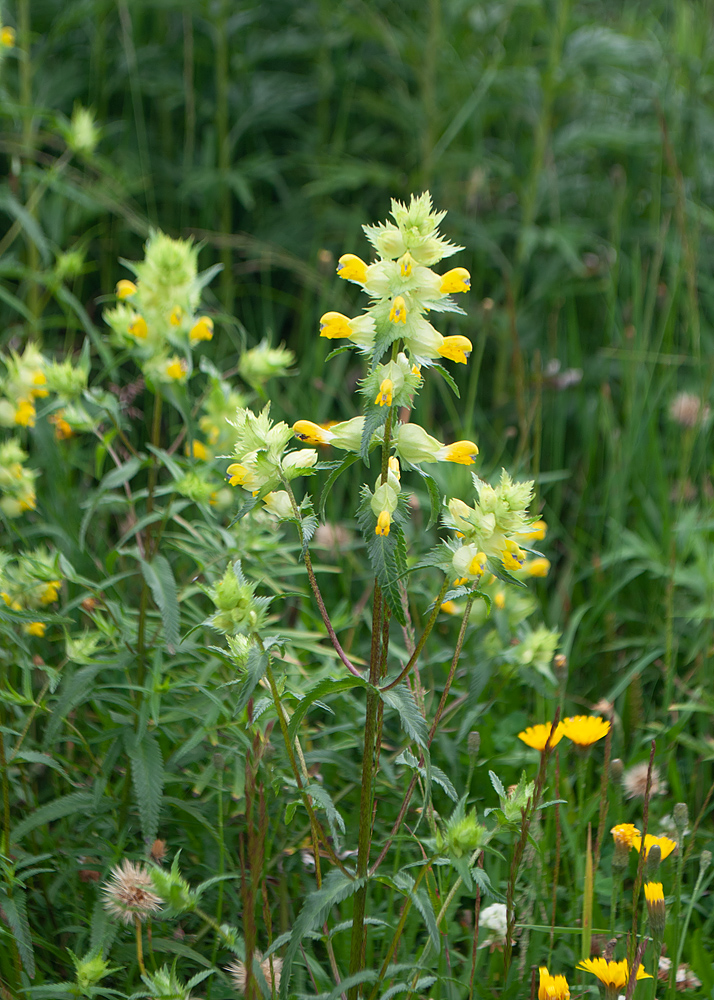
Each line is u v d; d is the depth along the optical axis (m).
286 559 1.51
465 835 1.27
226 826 1.40
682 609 1.64
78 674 1.37
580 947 1.37
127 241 2.18
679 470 1.88
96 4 1.97
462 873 1.27
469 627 1.50
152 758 1.36
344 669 1.46
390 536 1.23
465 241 2.17
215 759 1.34
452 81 2.24
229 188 2.24
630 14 2.46
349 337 1.24
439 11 2.14
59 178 1.89
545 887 1.40
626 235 2.23
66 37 2.28
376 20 2.13
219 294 2.15
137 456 1.42
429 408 1.89
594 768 1.53
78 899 1.39
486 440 2.02
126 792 1.39
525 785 1.30
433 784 1.43
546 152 2.25
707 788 1.50
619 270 2.18
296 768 1.27
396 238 1.22
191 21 2.28
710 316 2.20
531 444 2.00
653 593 1.70
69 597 1.53
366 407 1.22
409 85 2.45
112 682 1.43
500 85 2.17
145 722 1.37
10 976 1.34
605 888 1.40
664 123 1.75
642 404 1.80
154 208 2.33
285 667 1.43
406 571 1.24
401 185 2.25
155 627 1.45
